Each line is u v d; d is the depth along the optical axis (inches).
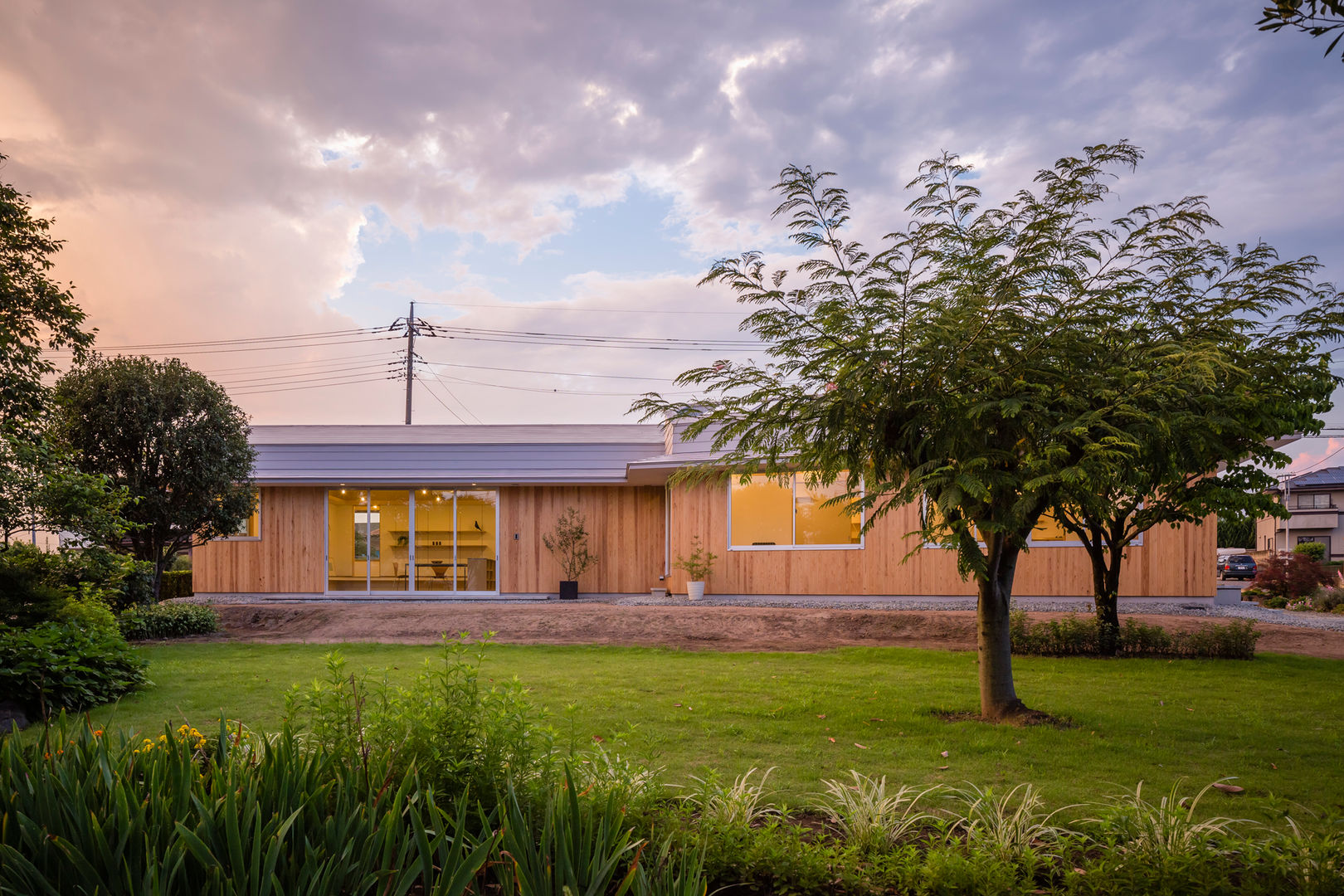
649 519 756.0
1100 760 205.6
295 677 333.1
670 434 722.8
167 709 268.2
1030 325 231.8
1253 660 401.4
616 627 510.3
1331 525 1701.5
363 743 111.4
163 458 543.5
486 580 757.9
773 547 639.1
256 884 70.6
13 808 81.0
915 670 374.6
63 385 529.3
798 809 160.6
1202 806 166.9
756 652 439.2
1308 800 174.1
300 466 753.0
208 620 536.1
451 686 128.5
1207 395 238.5
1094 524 420.8
